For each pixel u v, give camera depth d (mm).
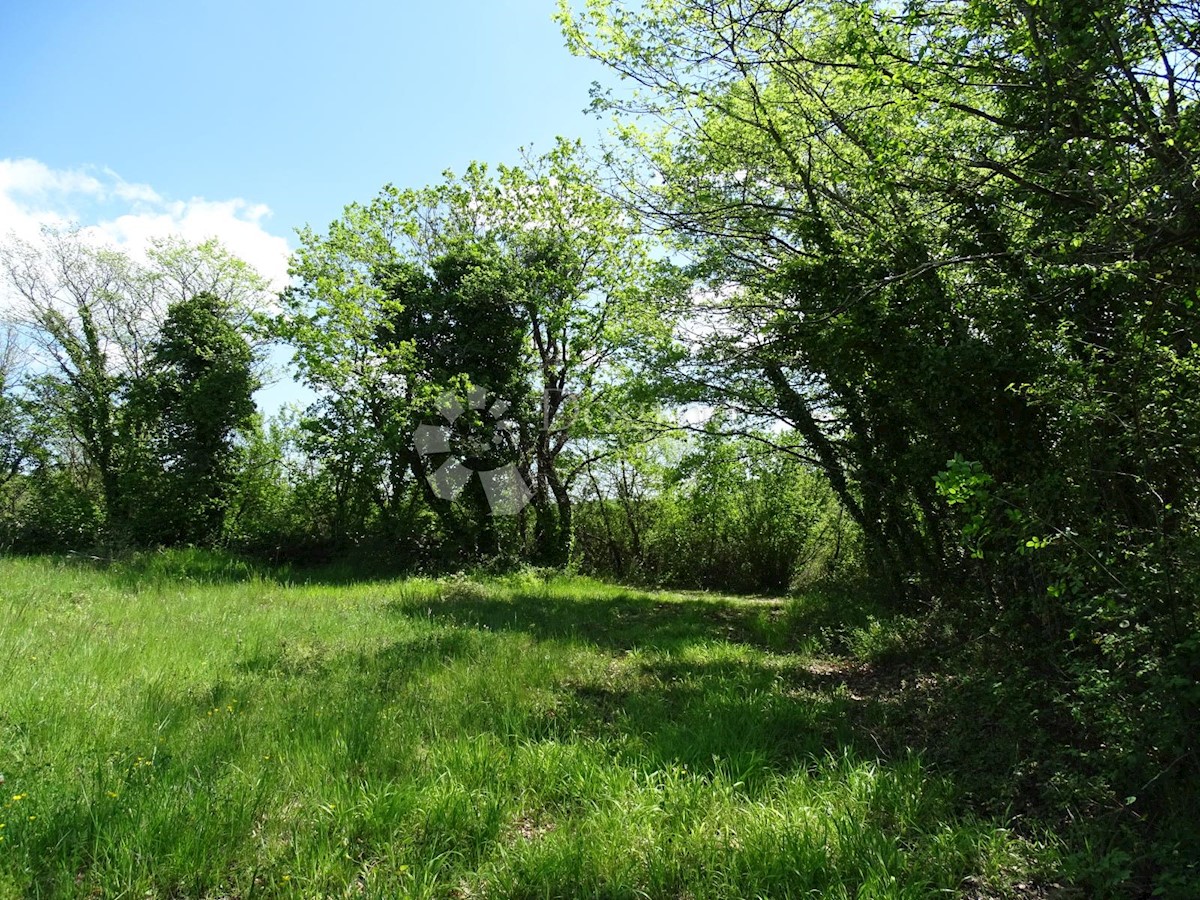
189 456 21750
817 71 7969
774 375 11758
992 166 6031
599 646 9719
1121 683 4160
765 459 14711
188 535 21391
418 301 20891
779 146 9109
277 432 24062
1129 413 4523
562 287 20859
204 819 3771
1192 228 4613
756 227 10625
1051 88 5086
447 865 3645
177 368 22344
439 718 5699
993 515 4836
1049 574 5668
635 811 4113
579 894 3447
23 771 4207
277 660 7535
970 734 5512
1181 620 3881
